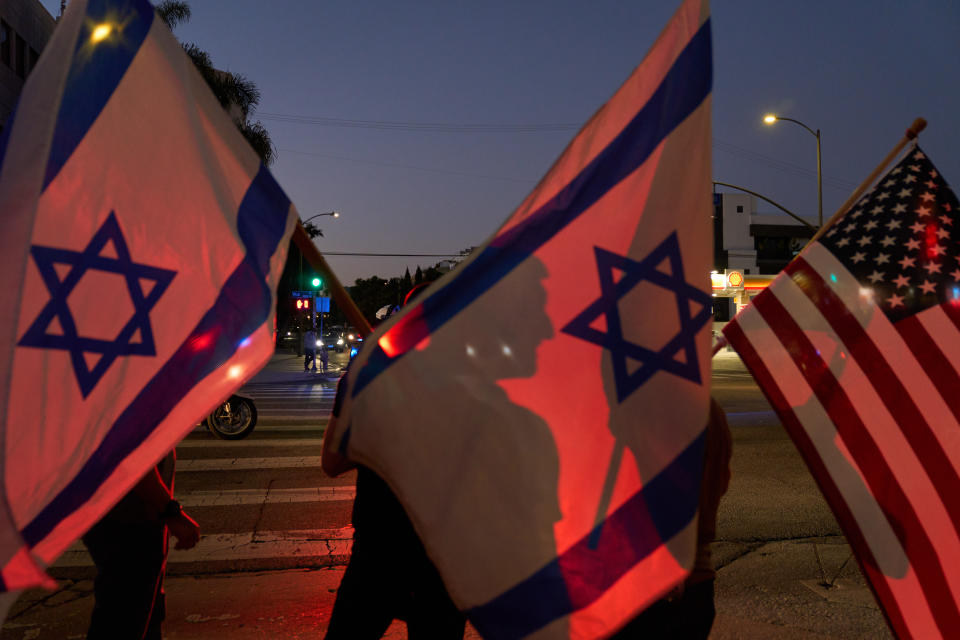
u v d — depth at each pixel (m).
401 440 1.75
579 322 1.88
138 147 1.77
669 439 1.87
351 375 1.76
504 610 1.71
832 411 2.50
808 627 4.10
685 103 2.00
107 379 1.65
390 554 2.29
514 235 1.90
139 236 1.75
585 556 1.76
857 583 4.80
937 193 2.60
